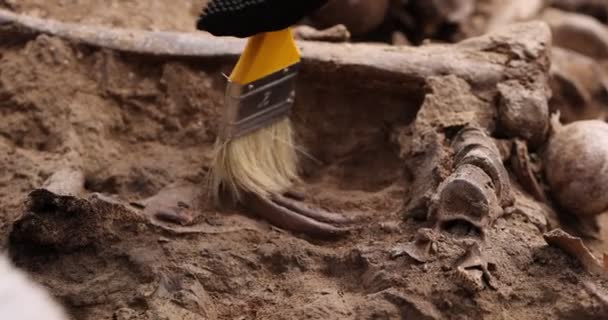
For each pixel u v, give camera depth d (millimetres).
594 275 956
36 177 1018
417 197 1001
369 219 1013
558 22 1292
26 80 1067
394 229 993
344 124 1093
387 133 1086
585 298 942
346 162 1086
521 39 1098
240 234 993
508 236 977
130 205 1000
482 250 958
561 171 1041
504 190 1000
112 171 1036
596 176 1030
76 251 963
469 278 934
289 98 1029
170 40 1085
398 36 1237
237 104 1000
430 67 1077
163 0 1165
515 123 1059
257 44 992
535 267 960
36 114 1057
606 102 1216
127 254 961
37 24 1087
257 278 968
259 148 1026
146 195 1025
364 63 1075
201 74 1083
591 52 1291
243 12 946
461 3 1250
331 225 1008
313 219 1010
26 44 1085
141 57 1082
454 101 1061
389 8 1242
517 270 958
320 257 980
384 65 1076
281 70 1010
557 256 963
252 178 1020
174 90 1077
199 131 1072
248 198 1016
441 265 948
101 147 1053
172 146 1068
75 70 1078
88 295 942
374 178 1073
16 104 1062
